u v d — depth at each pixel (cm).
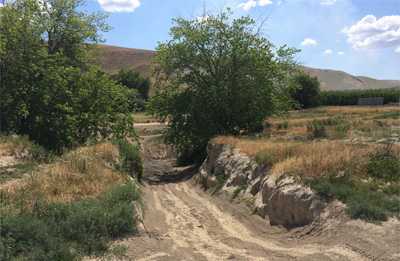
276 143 1705
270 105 2902
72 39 2845
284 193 1064
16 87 2097
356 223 868
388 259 721
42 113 2167
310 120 3791
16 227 721
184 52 2814
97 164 1425
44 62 2206
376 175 1091
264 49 2833
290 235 972
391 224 842
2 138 1725
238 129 2897
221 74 2825
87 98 2419
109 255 776
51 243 727
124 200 1095
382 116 3822
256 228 1099
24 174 1276
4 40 2017
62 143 2192
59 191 1049
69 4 2780
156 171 2795
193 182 2161
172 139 2997
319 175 1080
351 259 748
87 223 843
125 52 15700
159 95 3000
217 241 977
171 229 1070
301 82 7800
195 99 2819
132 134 2641
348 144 1464
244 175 1523
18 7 2430
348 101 8444
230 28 2805
